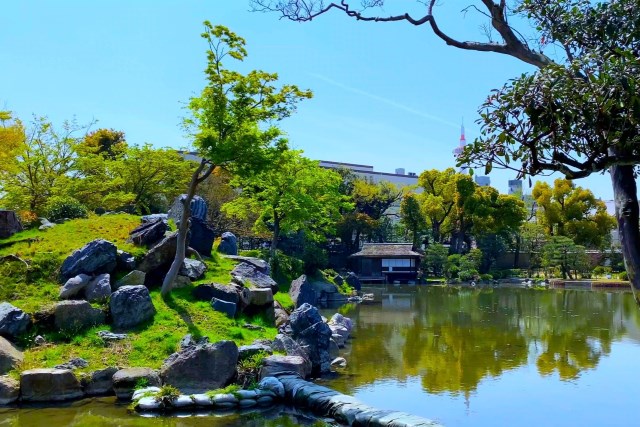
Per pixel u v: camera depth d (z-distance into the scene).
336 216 37.12
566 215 55.56
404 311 26.59
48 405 10.24
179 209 21.16
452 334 19.53
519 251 59.38
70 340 12.15
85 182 26.64
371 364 14.54
